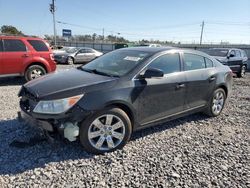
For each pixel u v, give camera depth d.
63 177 3.22
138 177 3.29
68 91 3.57
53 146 3.97
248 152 4.15
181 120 5.53
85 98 3.60
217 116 5.91
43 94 3.55
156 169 3.49
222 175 3.43
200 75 5.13
